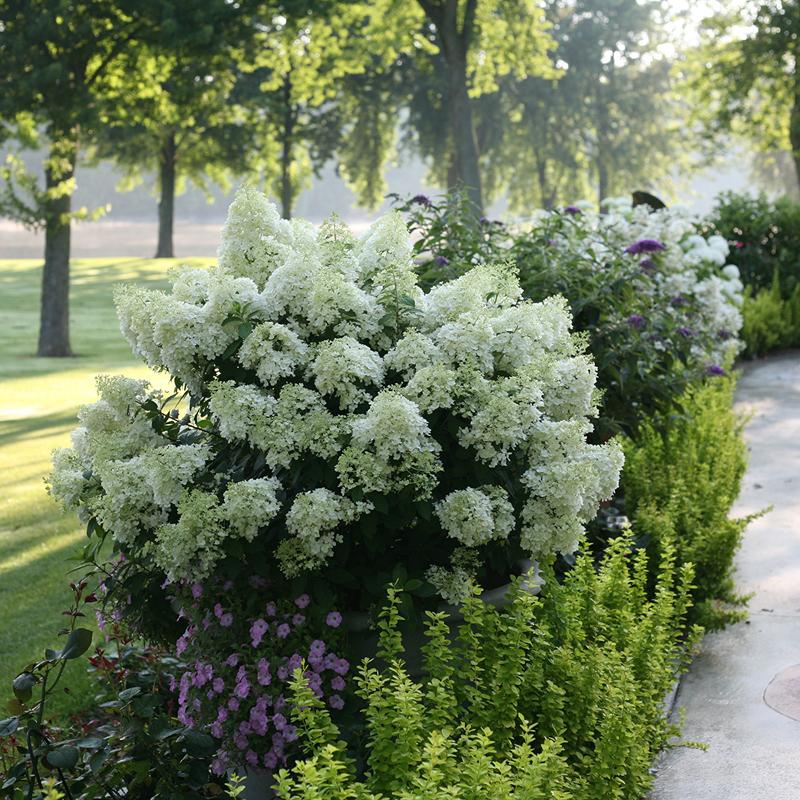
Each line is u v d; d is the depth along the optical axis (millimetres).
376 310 3762
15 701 3205
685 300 8984
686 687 4688
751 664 4891
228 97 41625
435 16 24703
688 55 29984
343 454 3400
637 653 3785
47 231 21031
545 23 28391
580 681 3340
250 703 3475
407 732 2719
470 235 6578
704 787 3805
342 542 3578
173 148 46000
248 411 3518
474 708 3096
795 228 17125
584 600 3967
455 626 3758
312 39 27922
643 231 9172
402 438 3369
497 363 3855
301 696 2855
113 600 4074
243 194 3953
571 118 53438
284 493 3570
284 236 4039
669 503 5586
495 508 3629
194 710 3584
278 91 42750
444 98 44594
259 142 44719
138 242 85875
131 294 3859
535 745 3297
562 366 3859
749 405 11219
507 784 2496
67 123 19578
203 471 3619
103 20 19250
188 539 3352
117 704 3568
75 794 3398
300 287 3686
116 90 21797
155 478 3469
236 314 3637
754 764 3955
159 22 19203
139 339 3799
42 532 7781
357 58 28828
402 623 3547
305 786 2391
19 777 3115
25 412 14359
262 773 3512
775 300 15812
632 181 56000
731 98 28359
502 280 4113
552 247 6844
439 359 3691
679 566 5281
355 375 3557
